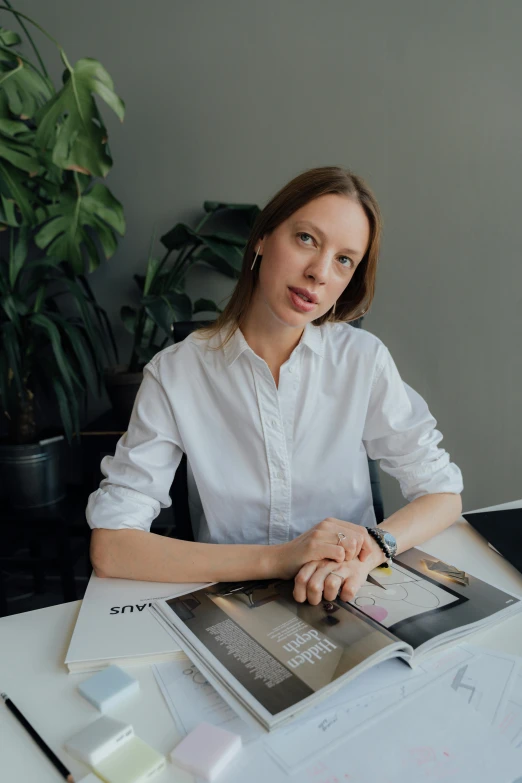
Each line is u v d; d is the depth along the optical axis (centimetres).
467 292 181
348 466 101
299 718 49
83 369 156
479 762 44
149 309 152
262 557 73
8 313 145
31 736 48
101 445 158
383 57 171
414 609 64
